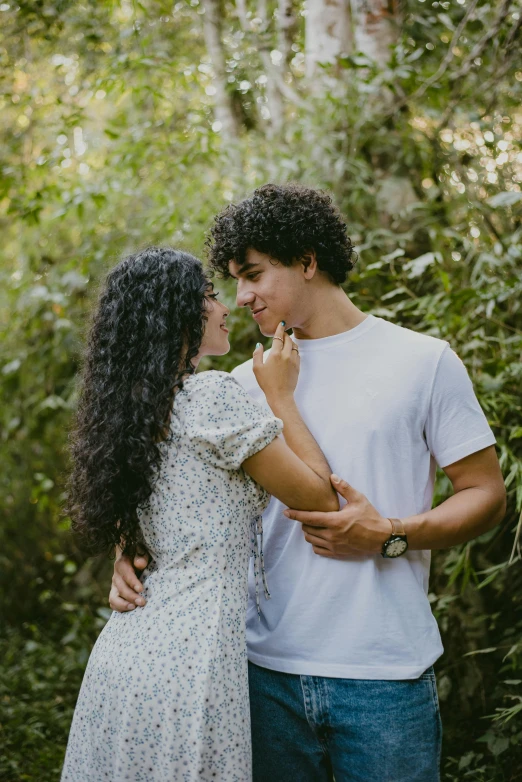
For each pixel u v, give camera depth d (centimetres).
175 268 140
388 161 279
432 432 138
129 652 126
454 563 236
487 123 255
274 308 142
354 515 131
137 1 274
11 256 378
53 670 329
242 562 134
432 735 133
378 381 139
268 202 140
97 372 139
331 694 133
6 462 387
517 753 216
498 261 223
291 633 138
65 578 382
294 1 322
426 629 135
